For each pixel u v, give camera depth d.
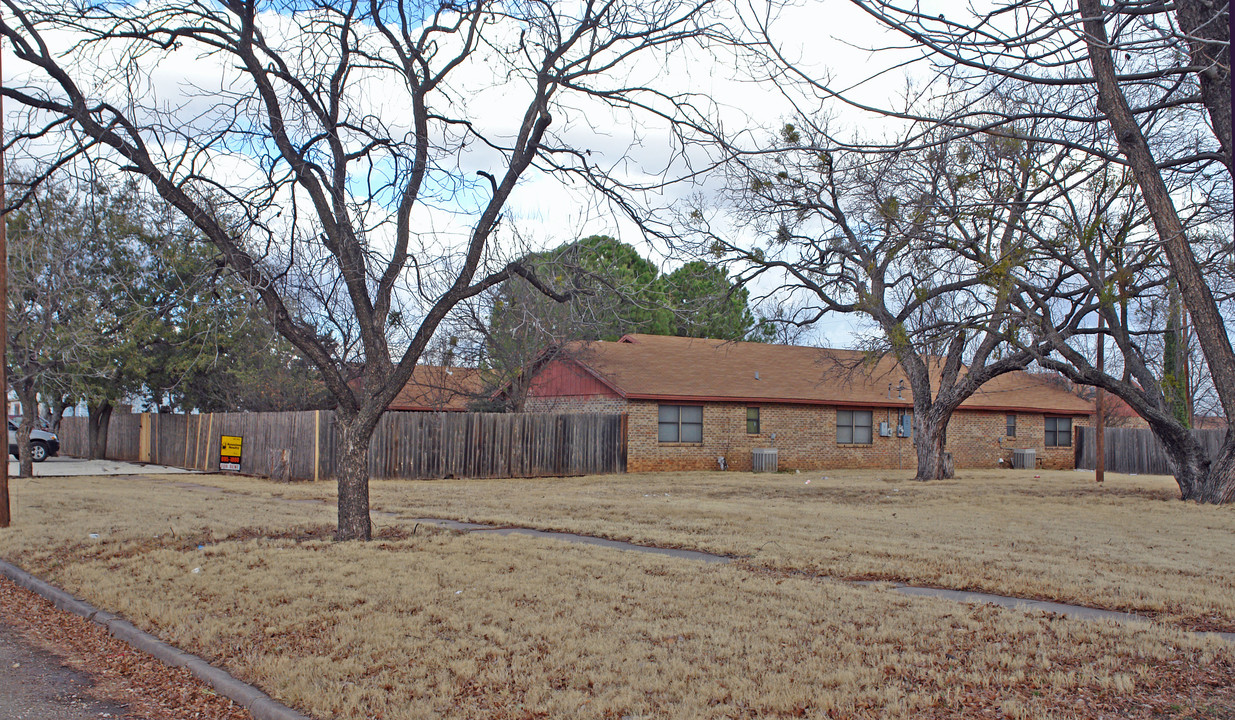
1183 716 5.35
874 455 34.59
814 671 6.07
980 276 14.92
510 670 6.11
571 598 8.16
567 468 28.06
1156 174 9.33
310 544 11.16
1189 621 7.70
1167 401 20.73
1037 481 26.20
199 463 29.16
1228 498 18.64
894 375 36.25
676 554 11.04
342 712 5.40
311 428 23.80
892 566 10.07
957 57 6.53
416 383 34.25
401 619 7.41
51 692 6.27
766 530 13.23
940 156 13.81
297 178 10.85
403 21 11.16
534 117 11.58
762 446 32.09
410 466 25.27
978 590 8.97
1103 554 11.10
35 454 33.56
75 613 8.46
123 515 14.72
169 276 17.70
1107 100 8.87
